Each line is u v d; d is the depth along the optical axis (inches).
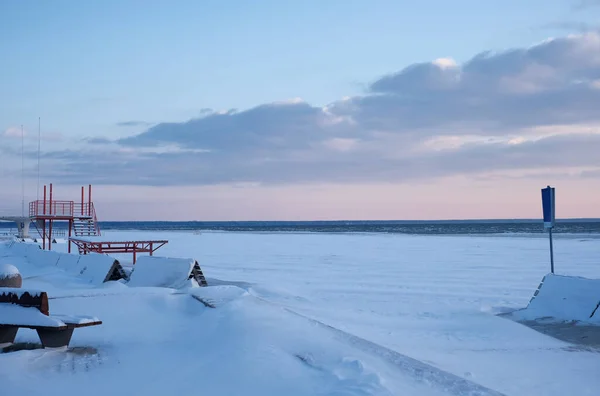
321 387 223.0
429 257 1284.4
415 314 529.7
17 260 978.7
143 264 626.5
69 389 240.5
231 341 300.8
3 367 267.4
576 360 343.9
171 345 317.7
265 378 238.8
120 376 258.5
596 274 878.4
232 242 2116.1
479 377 303.9
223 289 479.5
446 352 369.1
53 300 430.3
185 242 2116.1
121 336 341.1
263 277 866.8
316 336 307.4
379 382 218.7
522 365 332.5
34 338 339.0
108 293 455.8
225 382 239.3
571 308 482.6
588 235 2571.4
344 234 3159.5
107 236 2519.7
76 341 328.5
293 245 1883.6
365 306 577.9
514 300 624.7
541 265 1046.4
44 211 1421.0
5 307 313.4
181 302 433.4
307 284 778.2
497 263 1101.1
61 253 830.5
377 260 1213.1
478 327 458.3
